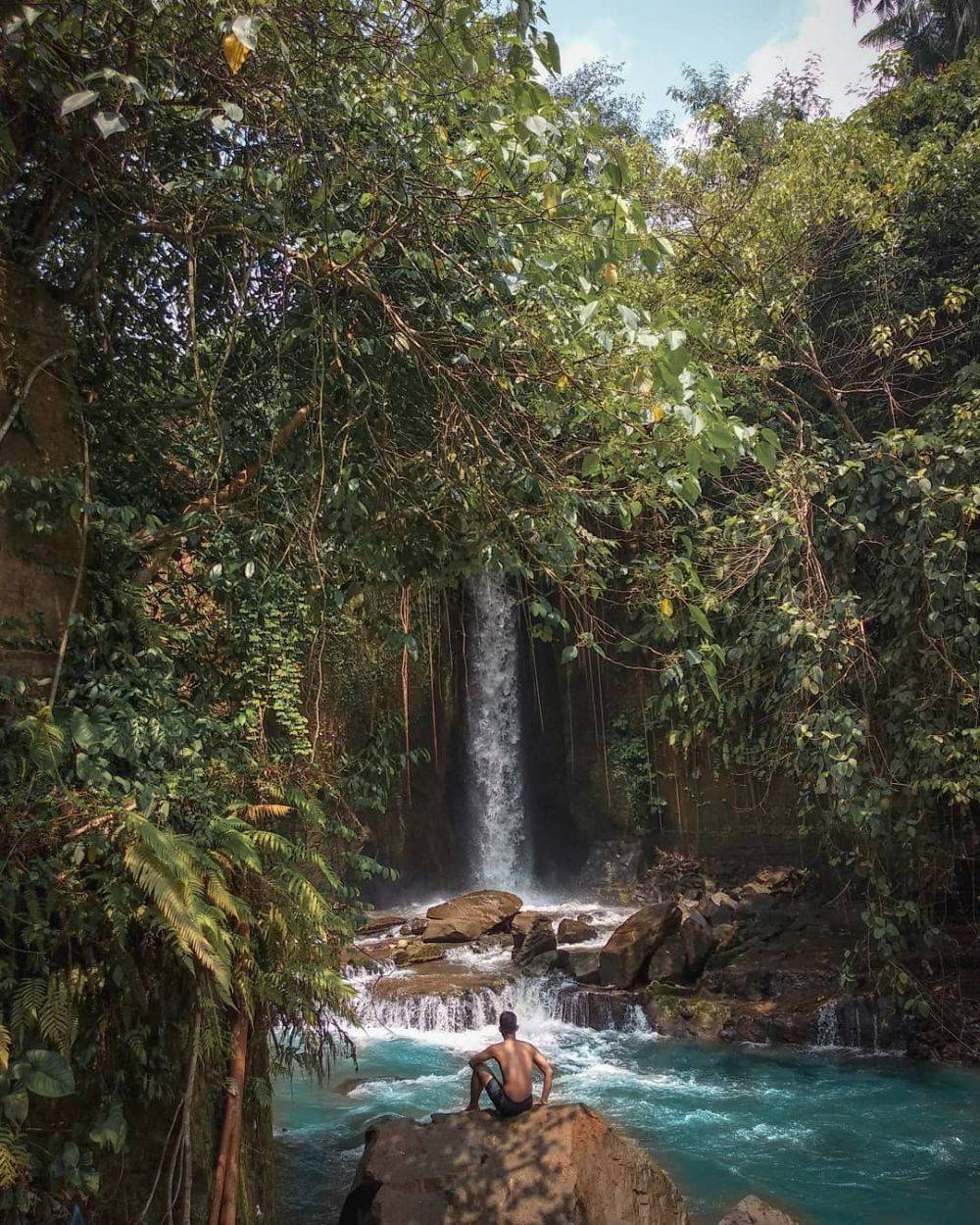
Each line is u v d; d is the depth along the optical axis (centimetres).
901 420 1245
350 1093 1030
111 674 471
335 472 612
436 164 525
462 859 2062
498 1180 586
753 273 1172
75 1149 397
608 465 638
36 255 517
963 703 945
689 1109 970
